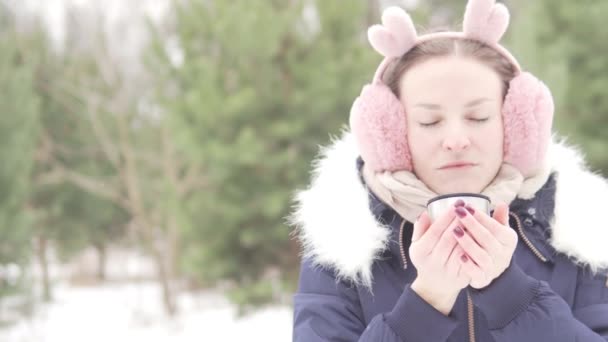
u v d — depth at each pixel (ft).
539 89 3.61
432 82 3.50
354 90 28.63
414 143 3.57
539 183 3.75
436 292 3.30
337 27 30.12
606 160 31.45
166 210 33.17
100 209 49.98
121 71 41.65
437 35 3.73
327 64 28.63
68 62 45.98
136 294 51.42
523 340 3.29
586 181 3.98
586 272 3.81
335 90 28.35
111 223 53.26
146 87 41.29
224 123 27.68
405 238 3.84
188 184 32.24
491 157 3.50
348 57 29.27
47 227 48.03
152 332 34.83
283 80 28.73
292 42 29.50
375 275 3.84
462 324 3.75
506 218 3.19
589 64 32.89
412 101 3.56
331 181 4.12
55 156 47.44
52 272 66.54
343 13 30.04
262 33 27.86
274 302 28.66
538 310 3.30
